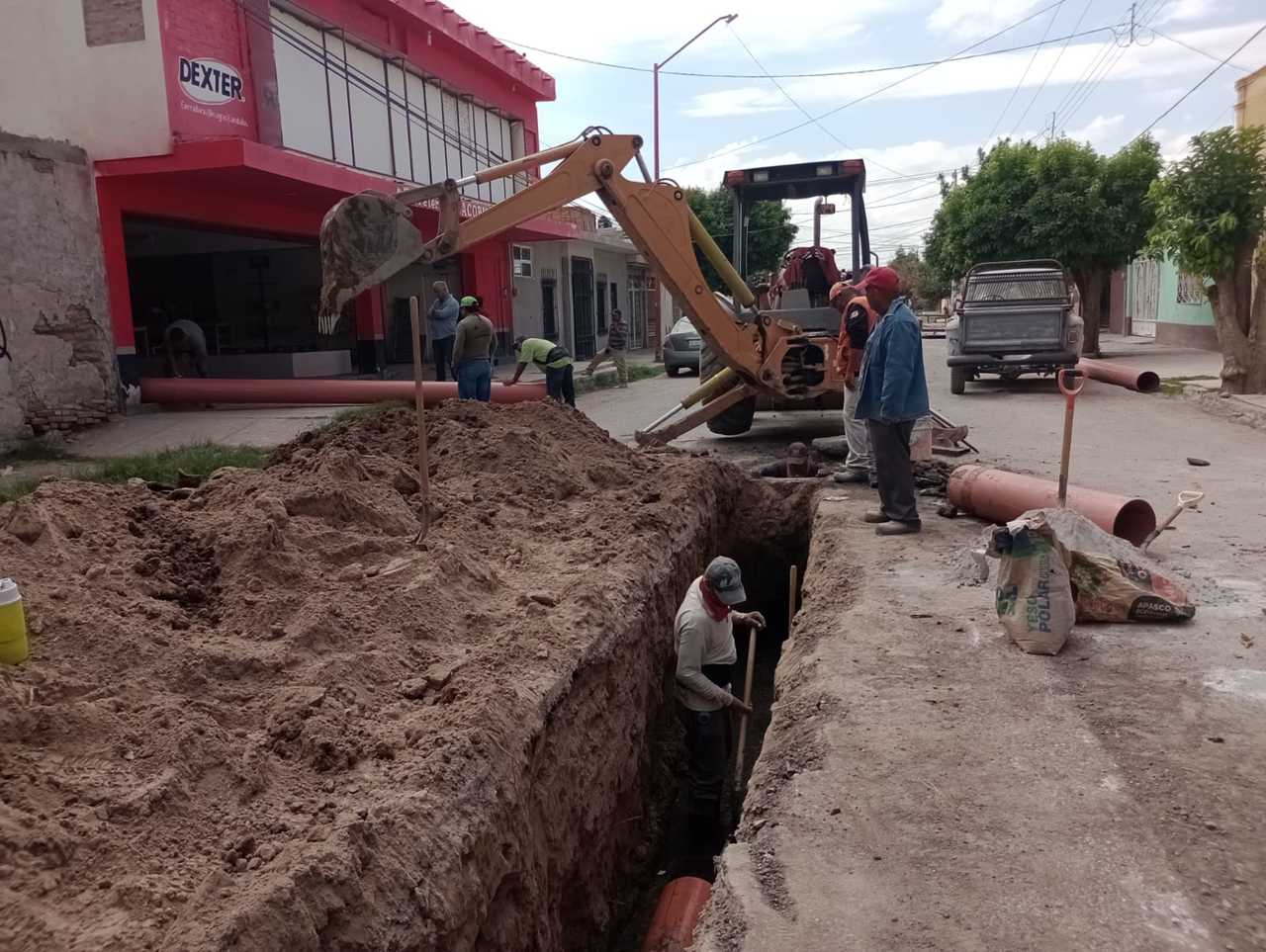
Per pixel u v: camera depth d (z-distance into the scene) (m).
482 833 3.44
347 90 18.14
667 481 8.05
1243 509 7.40
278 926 2.62
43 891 2.56
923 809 3.41
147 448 11.55
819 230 13.23
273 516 4.93
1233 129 14.10
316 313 22.28
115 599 4.10
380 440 7.77
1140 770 3.59
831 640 5.03
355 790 3.32
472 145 23.91
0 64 13.57
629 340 39.38
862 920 2.86
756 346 10.30
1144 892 2.91
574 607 5.14
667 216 9.42
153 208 14.60
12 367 11.96
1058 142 22.55
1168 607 4.94
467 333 11.52
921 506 7.84
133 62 13.37
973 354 15.97
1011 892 2.94
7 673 3.34
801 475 9.90
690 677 6.09
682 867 5.83
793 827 3.34
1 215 11.83
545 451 7.76
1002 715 4.07
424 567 4.98
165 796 3.01
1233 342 14.07
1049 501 6.38
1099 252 22.20
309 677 3.87
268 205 17.06
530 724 4.05
